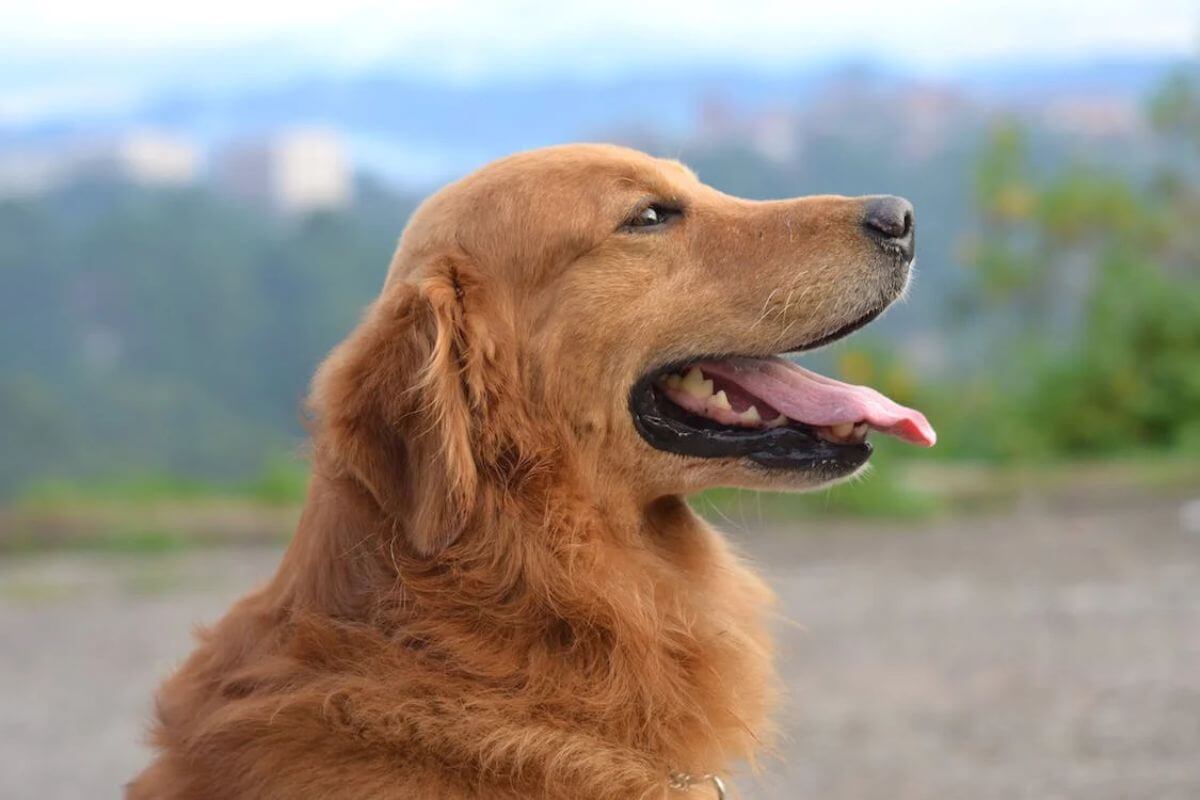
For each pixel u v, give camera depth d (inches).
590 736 148.4
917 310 740.7
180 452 1449.3
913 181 1213.7
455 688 145.4
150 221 2162.9
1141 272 628.4
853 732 284.8
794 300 172.7
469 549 151.0
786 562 461.1
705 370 179.0
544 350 163.9
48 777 289.4
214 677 154.6
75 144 4849.9
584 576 153.6
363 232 2151.8
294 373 1760.6
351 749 141.9
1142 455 574.2
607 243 169.6
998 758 263.0
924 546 472.7
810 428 173.3
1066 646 339.0
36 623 430.3
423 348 151.9
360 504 153.5
